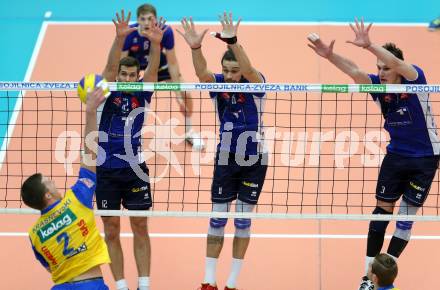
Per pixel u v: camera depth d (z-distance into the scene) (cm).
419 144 2475
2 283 2767
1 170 3416
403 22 4725
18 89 2412
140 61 3331
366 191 3306
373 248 2586
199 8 4881
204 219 3178
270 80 4134
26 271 2839
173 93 3903
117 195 2506
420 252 2938
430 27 4628
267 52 4419
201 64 2467
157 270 2847
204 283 2545
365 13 4828
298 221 3158
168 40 3231
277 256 2930
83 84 1995
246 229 2550
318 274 2827
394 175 2523
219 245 2552
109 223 2497
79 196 2089
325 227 3116
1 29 4644
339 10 4866
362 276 2812
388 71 2403
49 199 2069
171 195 3278
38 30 4638
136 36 3256
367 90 2345
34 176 2069
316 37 2436
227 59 2434
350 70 2447
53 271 2111
